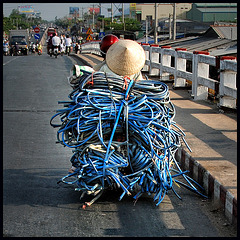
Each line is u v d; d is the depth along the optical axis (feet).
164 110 15.46
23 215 14.37
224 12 285.43
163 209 14.85
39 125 28.14
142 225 13.58
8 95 39.45
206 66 33.83
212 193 15.70
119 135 14.60
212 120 26.20
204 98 34.01
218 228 13.44
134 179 14.58
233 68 27.35
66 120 15.39
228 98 28.91
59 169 19.35
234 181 15.29
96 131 14.25
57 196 16.06
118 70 15.33
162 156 14.80
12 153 21.85
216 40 94.84
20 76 53.93
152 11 309.22
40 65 70.85
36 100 36.91
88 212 14.57
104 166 13.94
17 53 160.66
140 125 14.37
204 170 16.66
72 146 14.44
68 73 58.39
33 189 16.81
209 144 20.56
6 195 16.19
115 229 13.32
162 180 14.62
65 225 13.58
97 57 85.15
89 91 14.55
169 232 13.14
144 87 15.10
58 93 40.73
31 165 19.89
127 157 14.62
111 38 16.44
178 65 39.45
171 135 15.71
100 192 15.14
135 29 232.53
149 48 50.78
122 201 15.46
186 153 19.07
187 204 15.34
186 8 303.89
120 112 14.28
